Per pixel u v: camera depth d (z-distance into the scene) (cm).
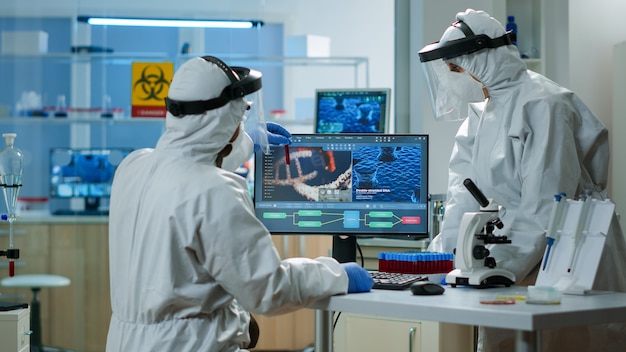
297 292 214
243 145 261
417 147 279
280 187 279
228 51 555
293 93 571
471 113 297
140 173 222
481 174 279
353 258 282
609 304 206
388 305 209
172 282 207
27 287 534
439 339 314
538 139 264
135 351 213
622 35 430
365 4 532
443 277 255
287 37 540
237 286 207
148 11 557
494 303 204
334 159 279
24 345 292
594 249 227
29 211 562
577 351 278
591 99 429
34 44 580
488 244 254
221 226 205
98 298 540
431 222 348
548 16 433
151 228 213
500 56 273
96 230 542
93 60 553
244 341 229
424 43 436
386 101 404
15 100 579
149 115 536
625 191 412
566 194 260
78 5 552
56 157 557
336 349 335
